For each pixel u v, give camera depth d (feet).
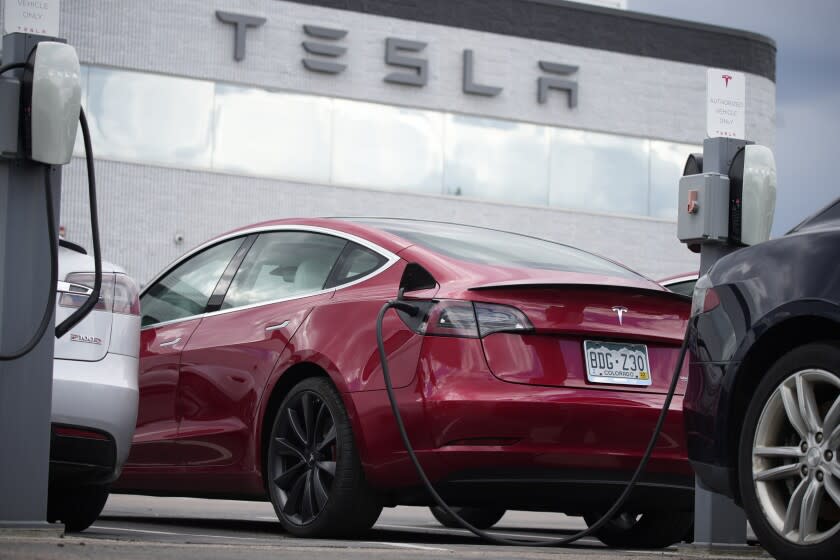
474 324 16.47
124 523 21.16
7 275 13.85
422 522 27.09
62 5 67.92
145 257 68.74
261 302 19.65
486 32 77.05
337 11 73.51
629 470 16.74
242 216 70.79
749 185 16.90
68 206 67.10
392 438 16.67
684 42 82.17
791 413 12.45
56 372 15.42
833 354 12.09
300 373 18.40
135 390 16.11
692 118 82.23
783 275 12.72
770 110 84.84
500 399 16.10
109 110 68.44
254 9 71.56
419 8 75.41
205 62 70.38
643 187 80.64
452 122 76.02
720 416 13.29
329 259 18.95
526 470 16.28
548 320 16.58
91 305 14.47
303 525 17.69
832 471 11.98
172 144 69.51
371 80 74.02
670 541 20.98
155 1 69.51
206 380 19.72
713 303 13.58
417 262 17.58
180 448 20.04
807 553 12.08
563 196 78.54
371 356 17.15
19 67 13.94
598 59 80.07
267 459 18.62
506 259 18.21
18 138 13.85
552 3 78.95
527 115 77.97
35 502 13.74
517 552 14.43
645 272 80.43
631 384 16.93
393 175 74.28
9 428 13.69
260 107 71.46
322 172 72.59
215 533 18.89
